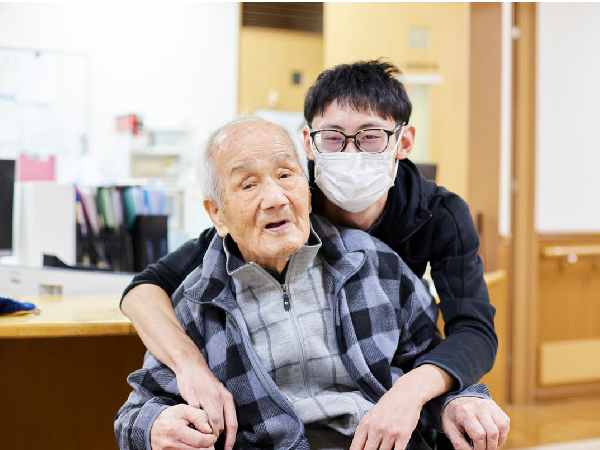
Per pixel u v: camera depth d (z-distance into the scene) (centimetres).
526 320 395
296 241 121
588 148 410
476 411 117
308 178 130
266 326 127
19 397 181
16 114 463
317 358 127
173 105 494
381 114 133
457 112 393
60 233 232
